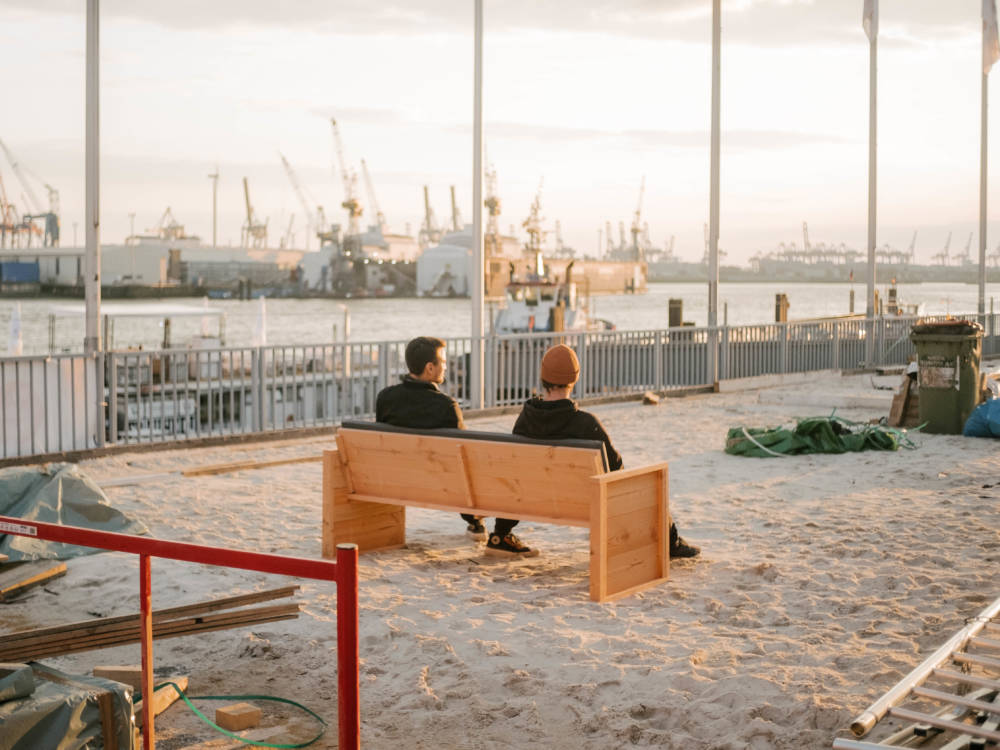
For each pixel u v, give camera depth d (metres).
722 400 20.34
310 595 6.97
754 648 5.81
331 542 8.08
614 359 20.27
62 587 7.22
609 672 5.44
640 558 7.20
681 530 8.98
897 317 26.59
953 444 13.77
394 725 4.86
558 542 8.63
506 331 44.47
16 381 13.06
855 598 6.77
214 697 5.19
